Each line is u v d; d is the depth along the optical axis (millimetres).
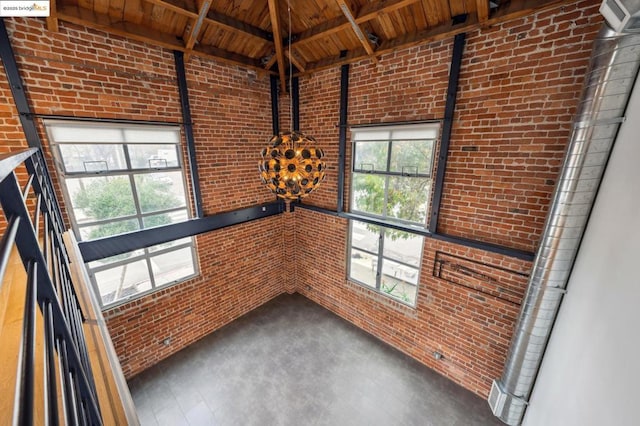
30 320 568
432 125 2885
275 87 4078
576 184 1951
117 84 2715
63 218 2607
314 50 3584
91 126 2619
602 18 1938
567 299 2135
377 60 3197
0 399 837
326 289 4617
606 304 1573
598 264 1753
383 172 3512
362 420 2891
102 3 2400
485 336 2975
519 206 2535
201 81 3318
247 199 4145
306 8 2998
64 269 1472
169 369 3463
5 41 2127
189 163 3396
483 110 2570
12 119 2252
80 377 837
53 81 2383
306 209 4520
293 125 4258
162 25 2811
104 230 2898
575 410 1709
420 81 2910
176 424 2842
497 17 2273
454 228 2994
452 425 2838
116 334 3150
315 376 3400
